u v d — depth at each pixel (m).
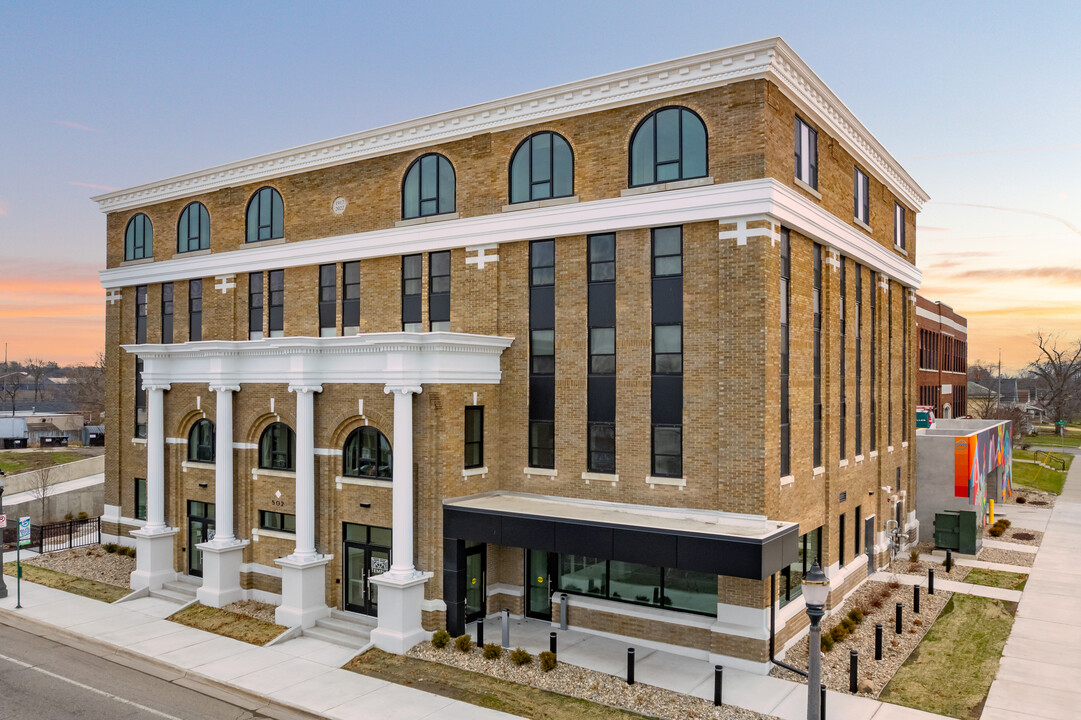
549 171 22.48
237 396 25.53
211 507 26.91
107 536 33.00
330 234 26.72
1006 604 23.84
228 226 29.39
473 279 23.69
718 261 19.70
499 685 17.64
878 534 28.88
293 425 24.02
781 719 15.66
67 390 150.88
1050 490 52.25
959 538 31.27
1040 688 17.20
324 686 17.80
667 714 15.96
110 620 23.20
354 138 25.66
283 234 28.03
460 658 19.27
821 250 23.97
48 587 26.98
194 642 21.12
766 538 17.22
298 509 22.75
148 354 27.59
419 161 25.02
